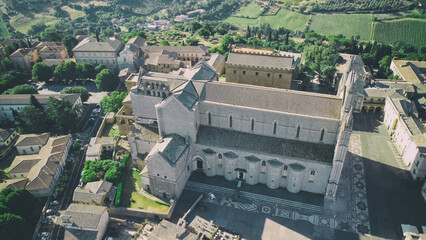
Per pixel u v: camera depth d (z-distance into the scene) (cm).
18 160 11806
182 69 17250
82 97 16162
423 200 10188
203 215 9888
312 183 10262
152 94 10950
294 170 9925
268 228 9438
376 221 9538
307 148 10012
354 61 16850
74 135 13988
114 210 10062
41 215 9944
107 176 10862
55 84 18375
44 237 9369
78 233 8856
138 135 11275
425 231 9088
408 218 9594
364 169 11406
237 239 8969
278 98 10131
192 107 10219
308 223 9550
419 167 10519
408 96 15325
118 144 12825
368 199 10225
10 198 9375
